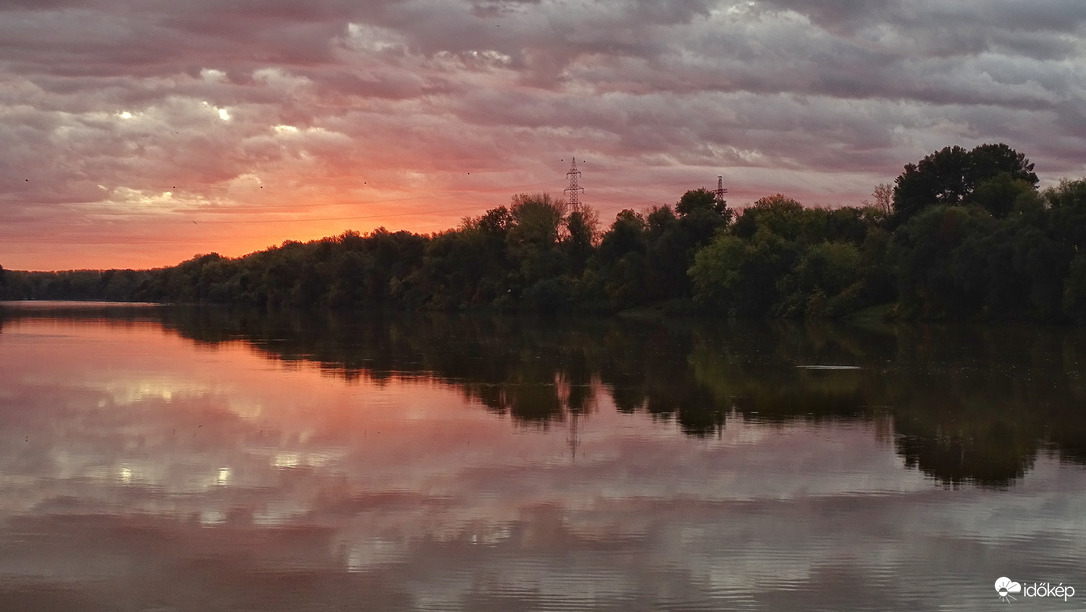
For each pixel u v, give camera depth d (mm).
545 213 174250
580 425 38219
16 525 24156
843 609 19250
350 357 70375
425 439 35062
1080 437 35781
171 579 20672
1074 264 92812
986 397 46344
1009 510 25719
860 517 25031
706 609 19156
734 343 84188
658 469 30203
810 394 47781
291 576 20844
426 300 184500
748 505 26078
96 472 29625
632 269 152000
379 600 19594
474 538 23266
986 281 103938
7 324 126625
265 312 182250
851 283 126750
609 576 20859
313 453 32500
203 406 43125
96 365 63062
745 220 145625
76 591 20031
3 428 37312
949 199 138125
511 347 80938
